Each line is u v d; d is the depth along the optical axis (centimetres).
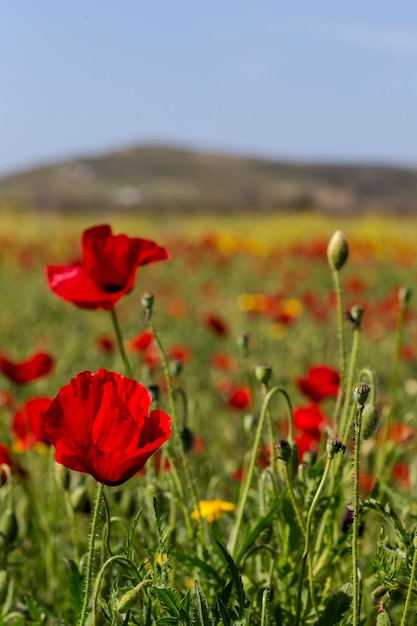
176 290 1412
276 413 595
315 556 242
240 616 189
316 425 356
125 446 181
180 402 452
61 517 392
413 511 251
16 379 398
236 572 193
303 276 1581
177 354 525
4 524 272
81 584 227
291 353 814
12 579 292
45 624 240
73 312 1138
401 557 199
